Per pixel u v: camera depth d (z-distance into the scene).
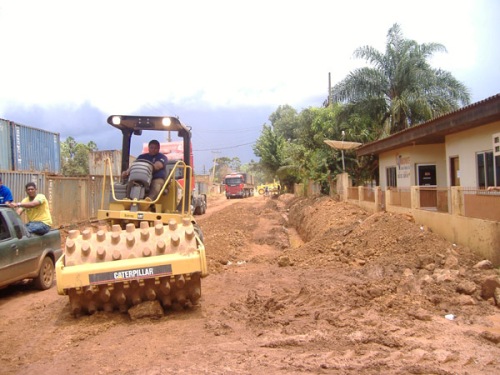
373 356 4.94
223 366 4.71
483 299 7.37
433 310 6.84
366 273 9.75
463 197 11.28
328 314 6.44
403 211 15.57
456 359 4.88
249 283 9.27
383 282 8.30
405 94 25.03
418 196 14.32
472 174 14.73
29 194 9.50
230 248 15.26
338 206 22.38
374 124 27.00
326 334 5.66
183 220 7.14
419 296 7.40
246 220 25.84
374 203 19.19
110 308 6.72
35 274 9.08
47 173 17.11
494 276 7.49
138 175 7.75
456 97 25.47
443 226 12.15
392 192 17.23
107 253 6.60
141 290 6.64
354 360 4.84
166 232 6.89
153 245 6.74
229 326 6.18
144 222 7.11
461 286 7.69
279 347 5.34
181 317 6.77
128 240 6.71
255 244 18.08
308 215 23.52
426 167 19.72
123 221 7.84
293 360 4.85
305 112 33.19
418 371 4.52
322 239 14.88
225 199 63.25
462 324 6.21
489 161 13.74
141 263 6.43
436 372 4.50
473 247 10.46
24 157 17.77
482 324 6.21
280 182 55.03
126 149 8.98
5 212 8.57
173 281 6.57
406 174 20.56
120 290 6.53
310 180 33.78
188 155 9.04
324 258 12.25
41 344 5.77
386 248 11.82
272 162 53.16
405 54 25.89
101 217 7.71
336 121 27.98
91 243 6.66
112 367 4.91
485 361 4.83
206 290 8.65
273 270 10.98
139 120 8.41
